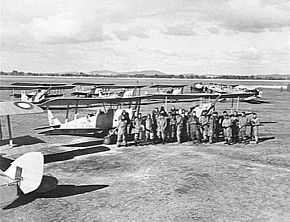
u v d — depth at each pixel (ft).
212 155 47.93
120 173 38.37
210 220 25.46
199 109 73.10
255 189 32.96
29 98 137.28
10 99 141.28
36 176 27.12
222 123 58.13
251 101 154.81
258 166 42.06
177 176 37.29
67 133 56.29
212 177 37.01
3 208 27.71
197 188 33.14
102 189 32.78
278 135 65.67
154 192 31.94
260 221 25.31
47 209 27.58
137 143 55.62
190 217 26.02
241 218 25.86
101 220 25.40
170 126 57.52
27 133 65.05
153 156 46.96
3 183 26.99
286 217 26.12
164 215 26.43
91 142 57.06
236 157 46.88
